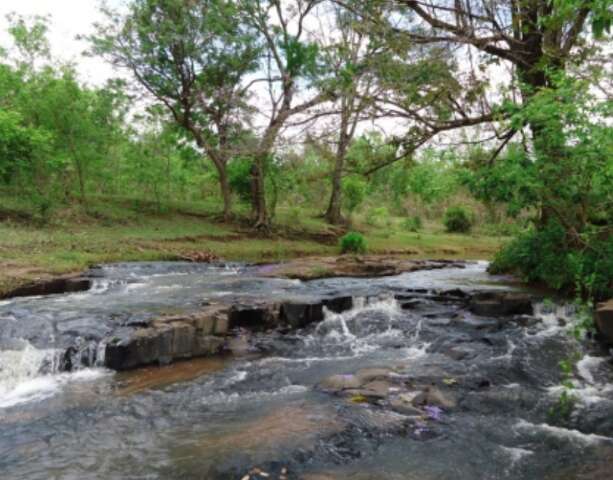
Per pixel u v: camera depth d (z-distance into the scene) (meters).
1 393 5.74
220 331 7.78
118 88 22.70
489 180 9.12
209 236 21.48
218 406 5.27
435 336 8.02
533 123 7.86
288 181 24.97
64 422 4.89
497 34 9.17
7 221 17.73
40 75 21.59
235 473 3.71
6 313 8.05
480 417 4.91
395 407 4.99
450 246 26.56
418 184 17.91
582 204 8.28
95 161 22.45
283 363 6.88
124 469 3.92
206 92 23.44
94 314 7.96
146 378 6.22
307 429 4.41
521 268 11.33
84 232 18.17
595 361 6.83
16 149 18.30
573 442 4.41
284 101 21.38
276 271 13.65
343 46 9.96
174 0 21.05
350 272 13.94
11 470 3.95
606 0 3.43
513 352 7.13
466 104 10.25
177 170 29.55
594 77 6.68
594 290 8.48
